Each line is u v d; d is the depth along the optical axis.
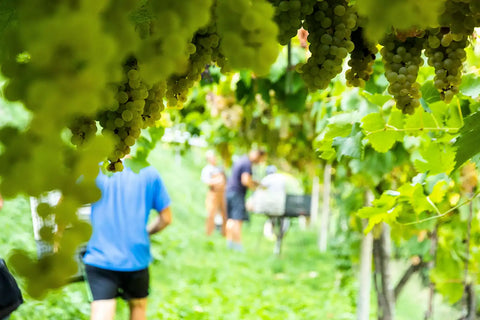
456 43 0.82
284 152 7.05
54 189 0.31
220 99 5.41
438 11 0.41
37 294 0.31
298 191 10.81
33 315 4.54
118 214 3.93
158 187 4.12
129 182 3.98
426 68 1.91
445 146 1.74
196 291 7.17
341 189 5.73
